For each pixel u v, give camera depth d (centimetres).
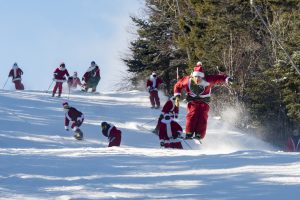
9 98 3184
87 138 2333
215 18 4206
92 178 761
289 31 3606
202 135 1569
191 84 1549
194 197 620
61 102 3191
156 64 5200
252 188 658
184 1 4638
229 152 1071
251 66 3838
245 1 4116
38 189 679
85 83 3909
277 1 3900
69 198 619
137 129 2586
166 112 1755
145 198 620
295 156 948
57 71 3397
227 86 3712
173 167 858
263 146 2612
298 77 3394
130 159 966
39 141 2228
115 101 3412
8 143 2150
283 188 653
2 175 788
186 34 4484
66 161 944
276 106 3531
